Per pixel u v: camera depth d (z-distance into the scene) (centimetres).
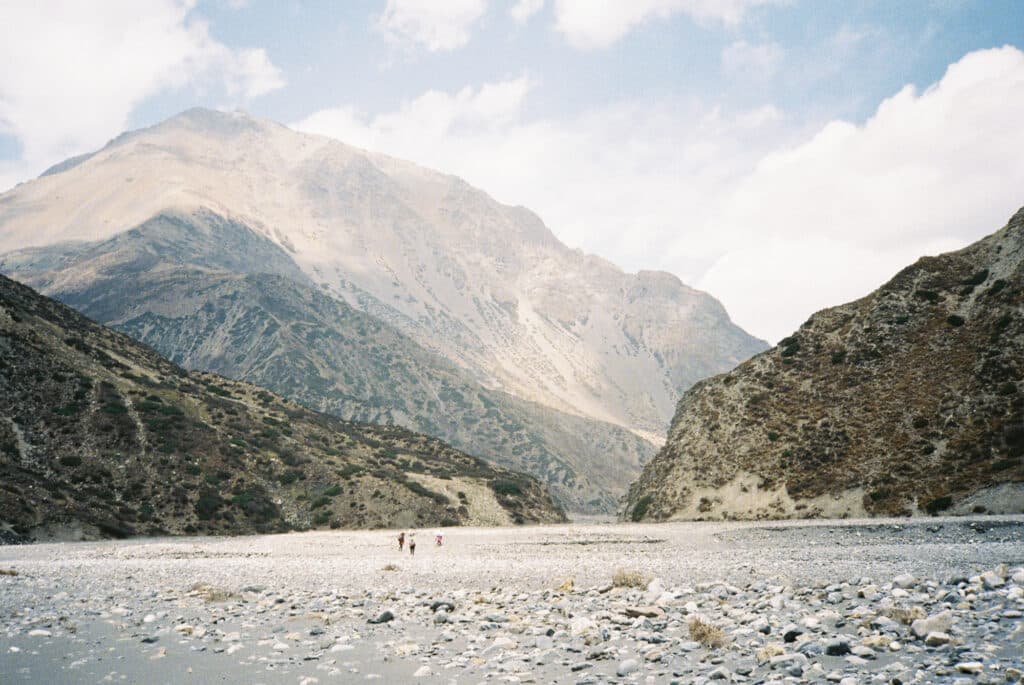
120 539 7481
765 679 1064
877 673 1019
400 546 5803
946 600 1544
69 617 2058
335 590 2773
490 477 13388
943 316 9350
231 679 1290
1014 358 7806
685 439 10438
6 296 11181
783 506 8138
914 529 5462
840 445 8544
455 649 1513
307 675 1308
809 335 10700
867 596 1756
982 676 934
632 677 1158
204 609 2233
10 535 6675
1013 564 2706
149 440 9562
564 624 1734
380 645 1583
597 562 3919
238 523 8800
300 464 10800
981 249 10044
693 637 1412
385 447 14275
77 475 8288
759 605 1761
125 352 12719
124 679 1304
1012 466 6819
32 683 1291
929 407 8250
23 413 8788
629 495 11475
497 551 5488
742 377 10725
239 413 11925
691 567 3284
